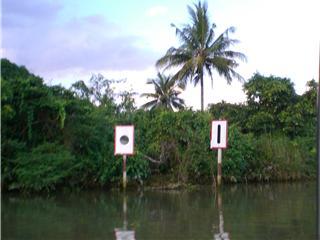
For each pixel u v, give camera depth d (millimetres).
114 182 16438
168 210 11523
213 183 17500
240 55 44312
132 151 15648
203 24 43531
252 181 19078
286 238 8234
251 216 10586
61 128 15344
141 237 8289
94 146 16188
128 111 18531
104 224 9555
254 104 31797
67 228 9117
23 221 9875
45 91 15305
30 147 15328
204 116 18422
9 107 14555
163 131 17422
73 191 15523
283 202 13039
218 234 8555
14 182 14625
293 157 20094
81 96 19344
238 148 18406
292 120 29547
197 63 42875
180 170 17078
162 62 44562
